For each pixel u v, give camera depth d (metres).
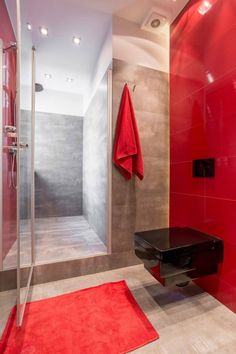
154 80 1.82
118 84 1.70
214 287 1.32
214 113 1.31
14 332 1.02
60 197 3.20
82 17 1.69
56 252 1.73
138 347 0.94
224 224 1.23
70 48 2.09
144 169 1.80
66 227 2.60
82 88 3.10
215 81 1.29
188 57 1.57
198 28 1.45
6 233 1.42
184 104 1.63
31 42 1.76
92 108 2.56
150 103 1.81
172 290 1.40
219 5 1.25
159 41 1.83
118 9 1.62
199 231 1.42
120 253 1.73
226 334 1.02
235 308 1.16
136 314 1.16
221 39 1.24
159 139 1.85
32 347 0.94
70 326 1.06
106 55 1.85
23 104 1.39
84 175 3.19
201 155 1.44
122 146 1.62
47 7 1.59
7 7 1.55
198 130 1.46
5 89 1.45
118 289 1.41
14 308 1.18
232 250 1.18
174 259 1.07
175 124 1.76
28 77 1.63
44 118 3.11
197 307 1.23
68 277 1.57
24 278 1.35
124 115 1.64
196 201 1.49
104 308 1.21
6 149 1.46
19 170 1.17
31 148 1.67
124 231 1.75
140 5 1.59
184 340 0.98
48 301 1.27
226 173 1.22
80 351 0.92
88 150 2.86
